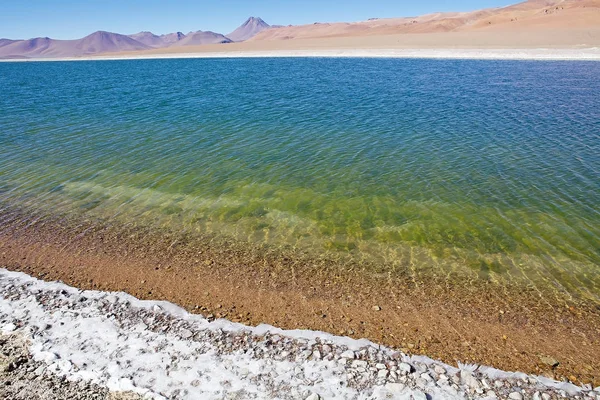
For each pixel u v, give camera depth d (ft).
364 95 120.37
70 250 38.06
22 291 29.94
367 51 305.32
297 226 42.65
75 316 26.76
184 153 67.77
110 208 47.39
